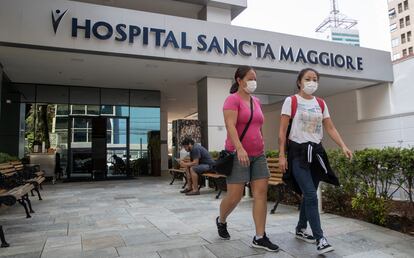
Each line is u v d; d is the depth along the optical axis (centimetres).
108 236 385
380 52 1423
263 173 330
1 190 500
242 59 1081
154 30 964
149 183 1110
